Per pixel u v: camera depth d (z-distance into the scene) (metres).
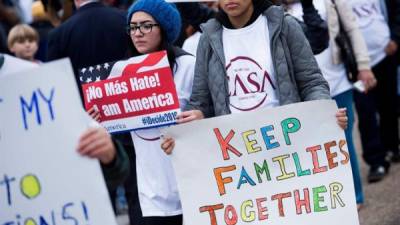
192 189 5.41
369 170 9.81
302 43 5.62
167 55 6.07
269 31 5.59
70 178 3.77
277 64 5.58
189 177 5.41
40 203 3.83
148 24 6.07
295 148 5.47
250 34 5.64
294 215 5.48
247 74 5.63
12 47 9.51
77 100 3.73
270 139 5.46
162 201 6.00
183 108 6.07
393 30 9.88
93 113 5.98
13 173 3.85
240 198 5.44
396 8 9.86
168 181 5.97
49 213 3.82
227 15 5.70
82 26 7.75
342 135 5.50
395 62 10.09
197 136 5.41
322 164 5.49
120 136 6.53
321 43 7.77
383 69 10.06
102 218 3.76
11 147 3.84
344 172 5.50
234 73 5.66
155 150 5.95
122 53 7.74
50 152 3.78
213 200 5.42
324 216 5.48
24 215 3.86
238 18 5.63
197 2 7.79
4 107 3.82
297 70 5.65
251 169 5.45
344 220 5.50
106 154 3.72
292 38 5.61
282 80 5.58
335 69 8.15
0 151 3.85
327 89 5.70
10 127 3.83
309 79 5.64
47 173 3.80
